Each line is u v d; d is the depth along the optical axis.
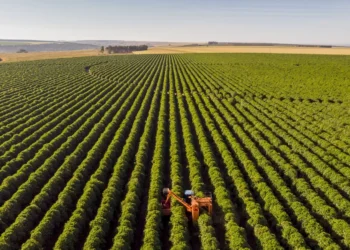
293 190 32.25
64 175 34.50
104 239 25.38
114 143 41.41
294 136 44.69
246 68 113.06
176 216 26.66
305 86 77.50
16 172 36.38
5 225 26.98
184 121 49.81
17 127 48.94
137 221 28.08
